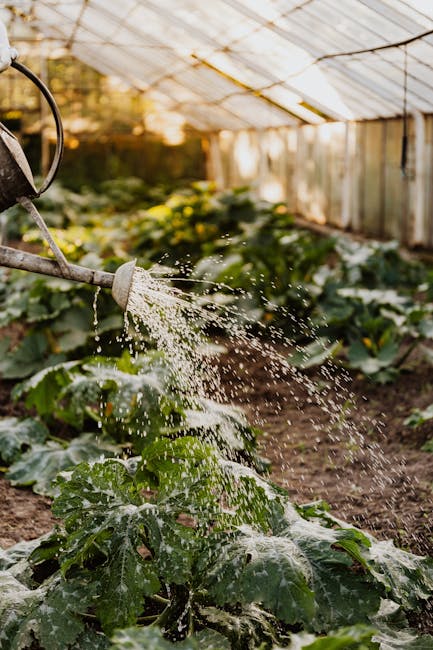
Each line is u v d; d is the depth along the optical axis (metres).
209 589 2.64
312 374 6.50
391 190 11.34
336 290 7.62
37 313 6.34
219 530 3.00
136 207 16.27
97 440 4.53
